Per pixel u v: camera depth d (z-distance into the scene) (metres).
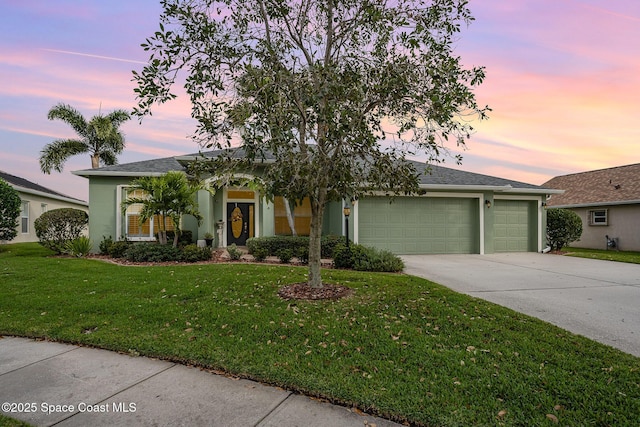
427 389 2.93
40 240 11.71
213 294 5.88
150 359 3.67
